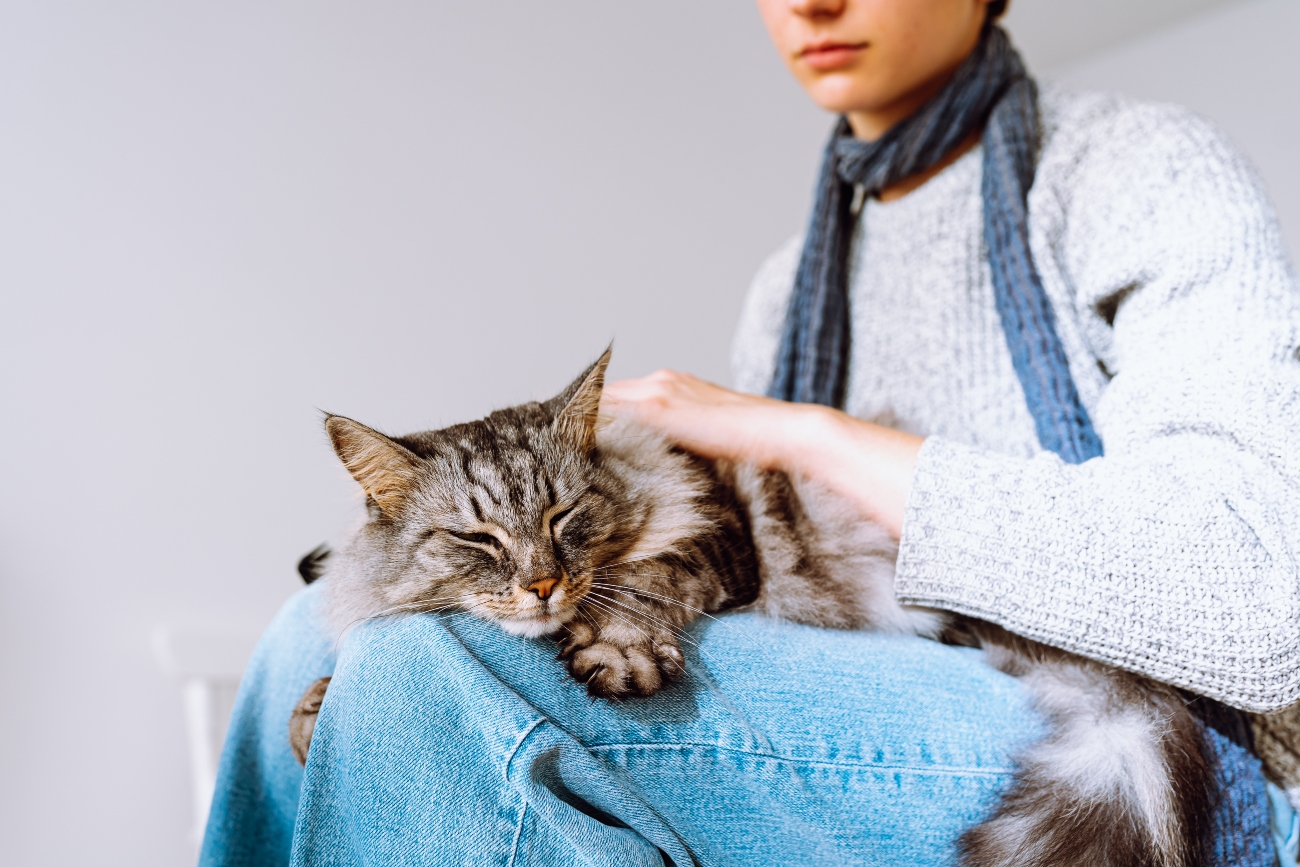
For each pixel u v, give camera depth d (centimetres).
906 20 181
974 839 122
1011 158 178
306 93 316
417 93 336
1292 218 477
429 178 337
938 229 194
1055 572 123
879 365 200
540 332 356
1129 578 120
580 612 133
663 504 153
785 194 423
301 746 130
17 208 269
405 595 139
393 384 325
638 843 104
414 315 330
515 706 103
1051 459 135
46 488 269
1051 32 521
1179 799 126
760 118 417
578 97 371
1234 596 116
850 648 135
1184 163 154
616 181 378
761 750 116
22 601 264
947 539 130
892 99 195
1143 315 148
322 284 314
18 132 270
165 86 292
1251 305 136
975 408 180
